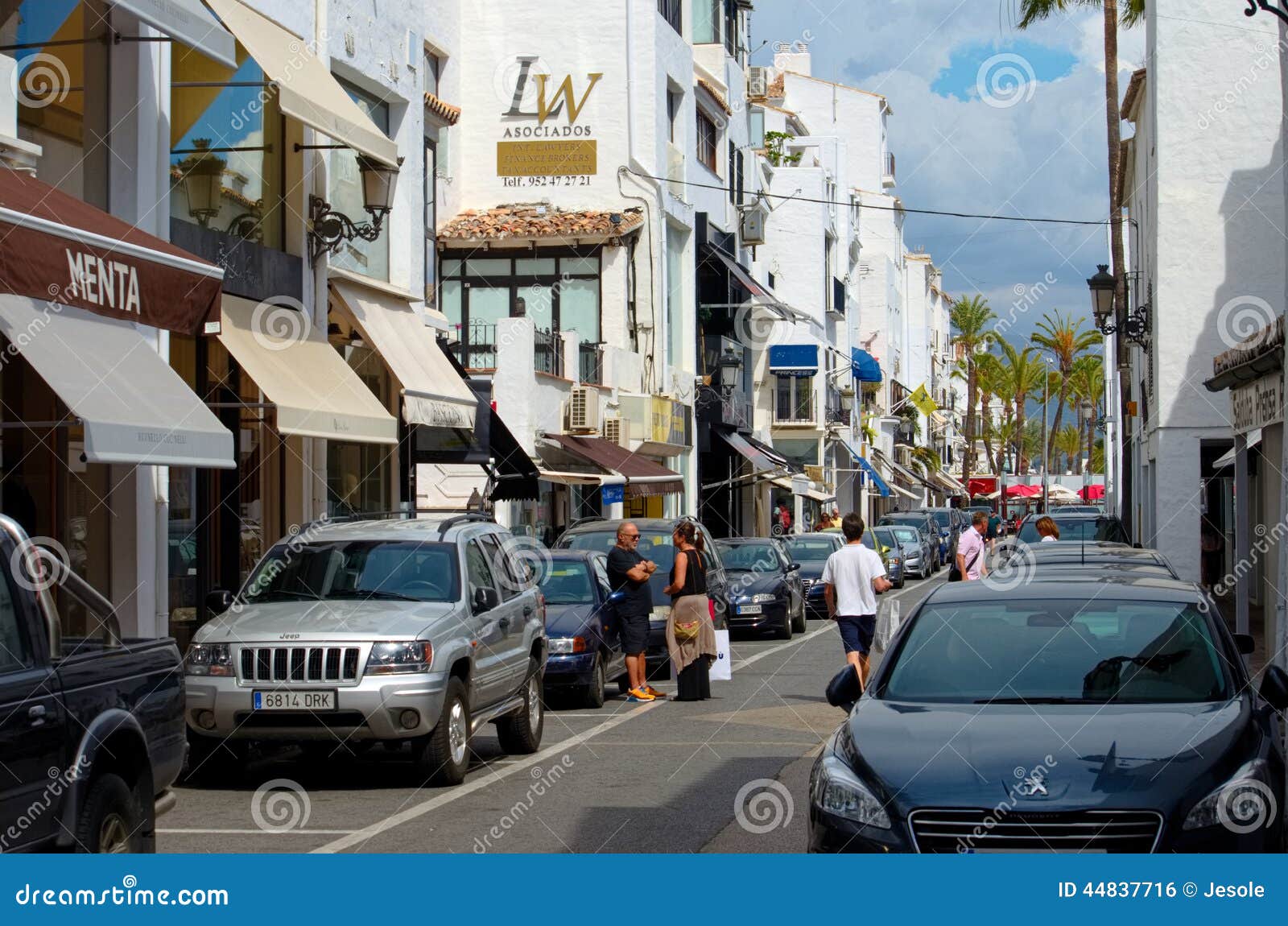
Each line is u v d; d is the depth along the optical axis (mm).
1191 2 29109
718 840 9570
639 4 36812
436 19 35094
